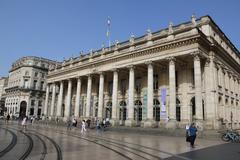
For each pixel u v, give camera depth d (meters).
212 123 35.97
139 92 48.84
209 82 37.72
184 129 34.00
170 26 39.62
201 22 40.34
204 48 37.50
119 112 51.97
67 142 20.88
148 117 39.88
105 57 49.78
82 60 58.16
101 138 25.92
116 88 47.25
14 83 98.81
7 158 12.48
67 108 60.03
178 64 42.34
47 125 54.03
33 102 92.81
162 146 19.78
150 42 42.22
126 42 47.94
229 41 51.34
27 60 95.06
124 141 23.19
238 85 53.72
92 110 58.03
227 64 46.38
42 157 12.89
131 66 44.53
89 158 12.91
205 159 13.66
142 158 13.30
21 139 22.30
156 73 46.22
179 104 41.22
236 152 16.88
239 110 51.22
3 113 99.75
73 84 68.62
